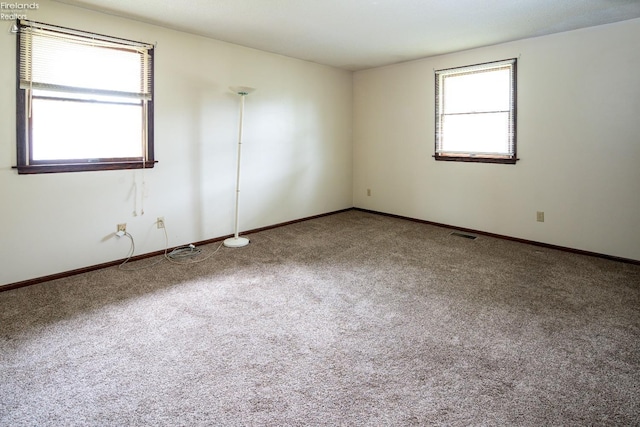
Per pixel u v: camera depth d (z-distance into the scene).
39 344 2.16
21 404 1.66
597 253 3.79
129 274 3.30
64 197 3.17
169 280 3.17
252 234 4.69
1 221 2.88
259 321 2.45
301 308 2.64
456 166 4.84
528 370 1.91
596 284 3.04
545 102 4.00
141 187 3.65
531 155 4.16
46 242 3.11
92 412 1.62
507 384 1.80
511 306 2.65
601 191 3.72
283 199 5.11
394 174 5.57
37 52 2.93
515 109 4.22
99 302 2.73
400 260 3.68
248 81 4.47
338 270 3.41
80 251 3.30
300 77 5.11
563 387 1.77
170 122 3.80
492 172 4.50
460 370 1.91
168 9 3.15
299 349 2.12
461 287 3.00
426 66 4.98
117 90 3.38
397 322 2.43
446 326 2.37
